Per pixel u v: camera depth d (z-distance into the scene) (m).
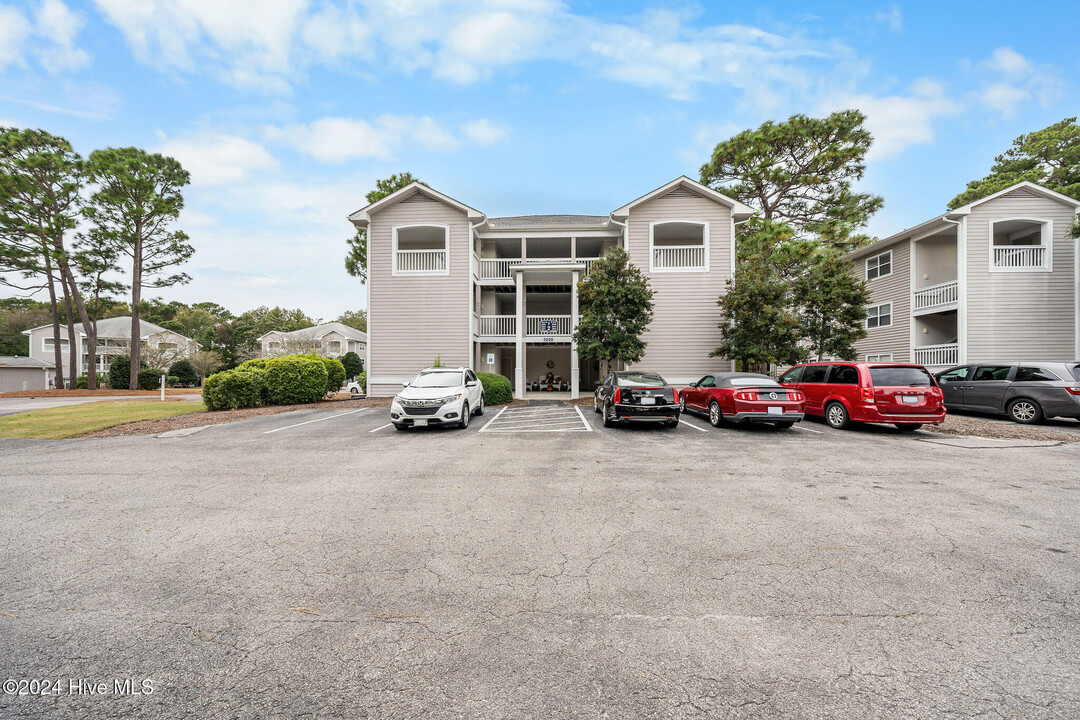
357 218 18.81
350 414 13.73
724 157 25.95
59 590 3.14
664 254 18.86
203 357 39.12
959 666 2.31
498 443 8.76
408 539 4.02
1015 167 25.48
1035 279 16.98
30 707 2.07
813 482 5.84
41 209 26.72
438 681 2.23
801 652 2.43
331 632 2.64
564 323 21.09
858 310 15.03
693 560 3.56
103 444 8.95
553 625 2.69
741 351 15.52
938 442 8.63
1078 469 6.49
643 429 10.41
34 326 45.44
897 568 3.40
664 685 2.20
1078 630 2.60
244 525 4.40
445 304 18.70
